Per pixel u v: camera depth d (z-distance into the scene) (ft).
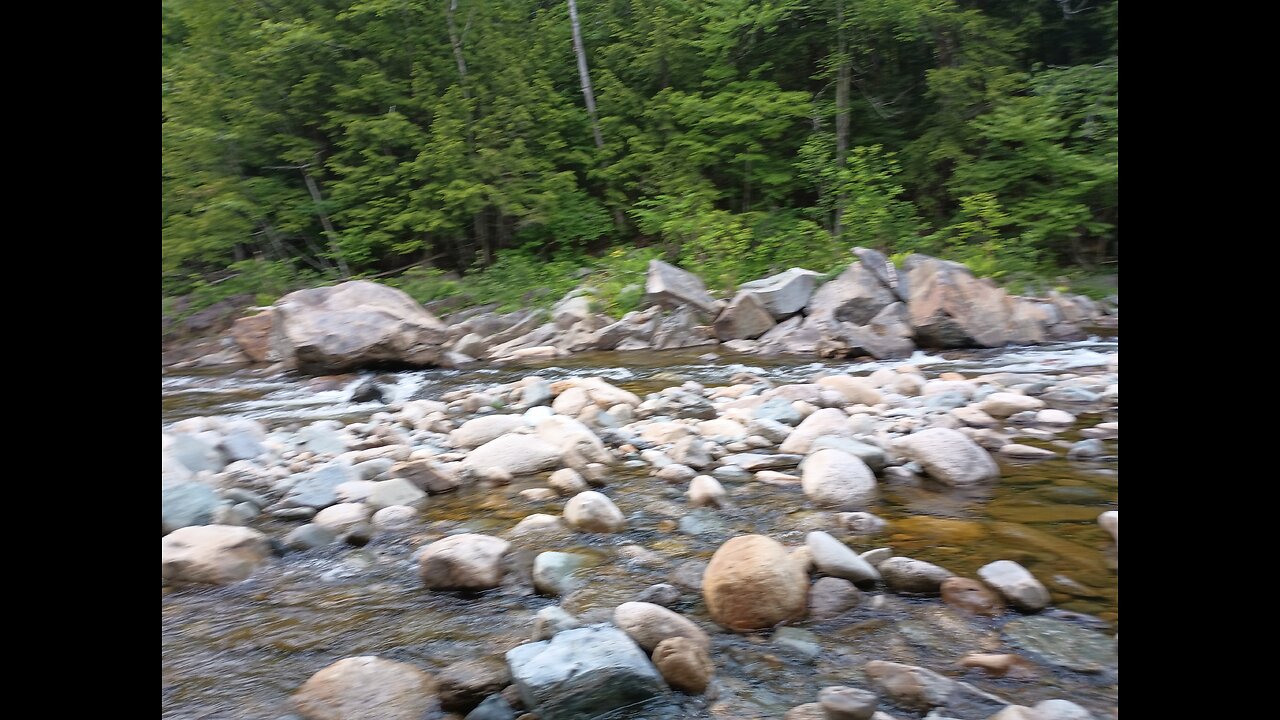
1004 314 28.53
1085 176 44.93
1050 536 8.32
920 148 52.95
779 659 5.84
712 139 57.11
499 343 38.06
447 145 54.65
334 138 58.44
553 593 7.34
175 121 52.34
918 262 31.83
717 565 6.75
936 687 5.28
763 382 22.59
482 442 14.49
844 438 11.85
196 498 9.79
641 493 10.80
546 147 60.85
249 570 8.12
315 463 13.97
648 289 36.22
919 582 6.88
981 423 14.55
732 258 41.55
